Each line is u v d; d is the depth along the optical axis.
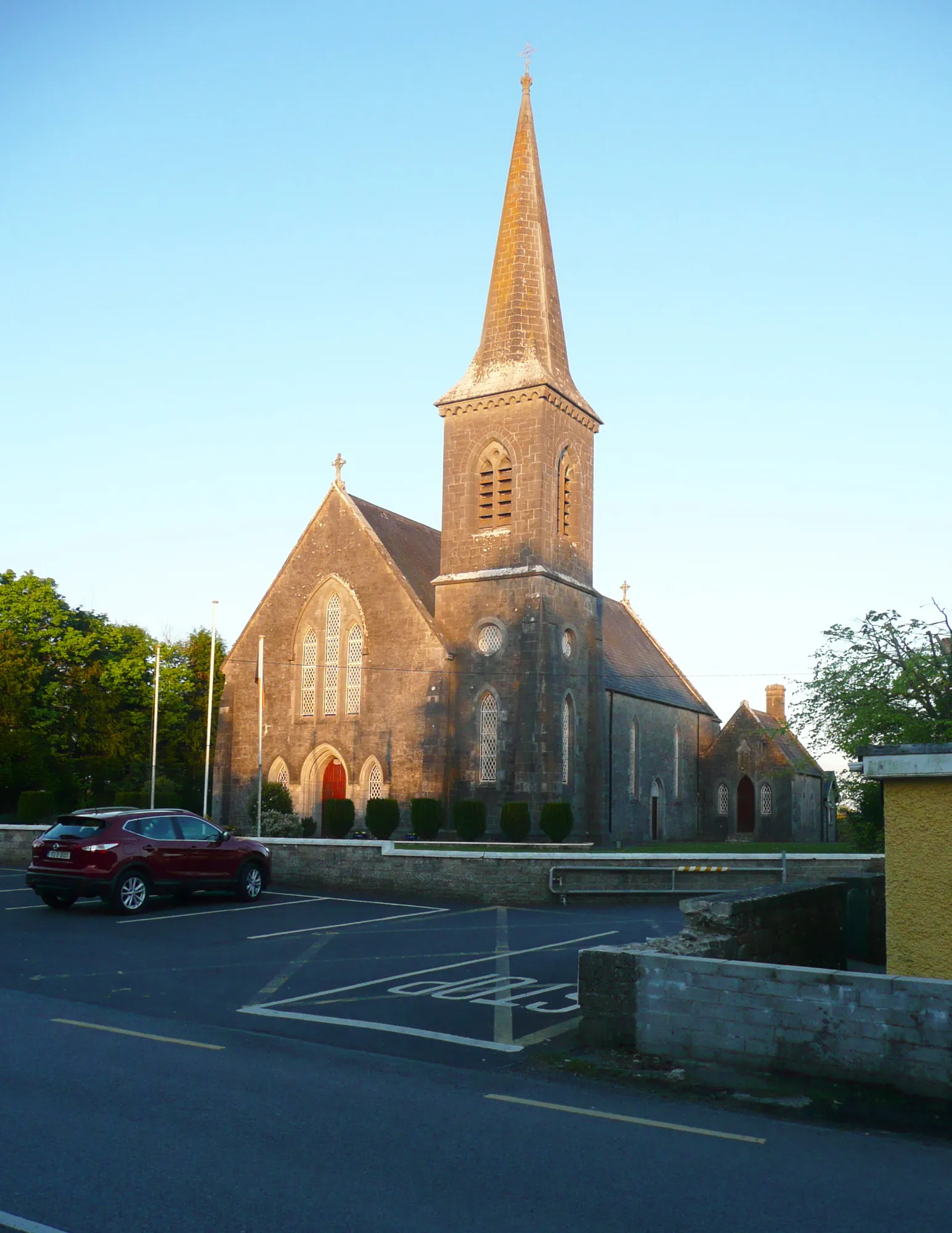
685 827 62.09
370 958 17.56
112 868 22.16
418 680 44.44
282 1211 6.88
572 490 47.03
